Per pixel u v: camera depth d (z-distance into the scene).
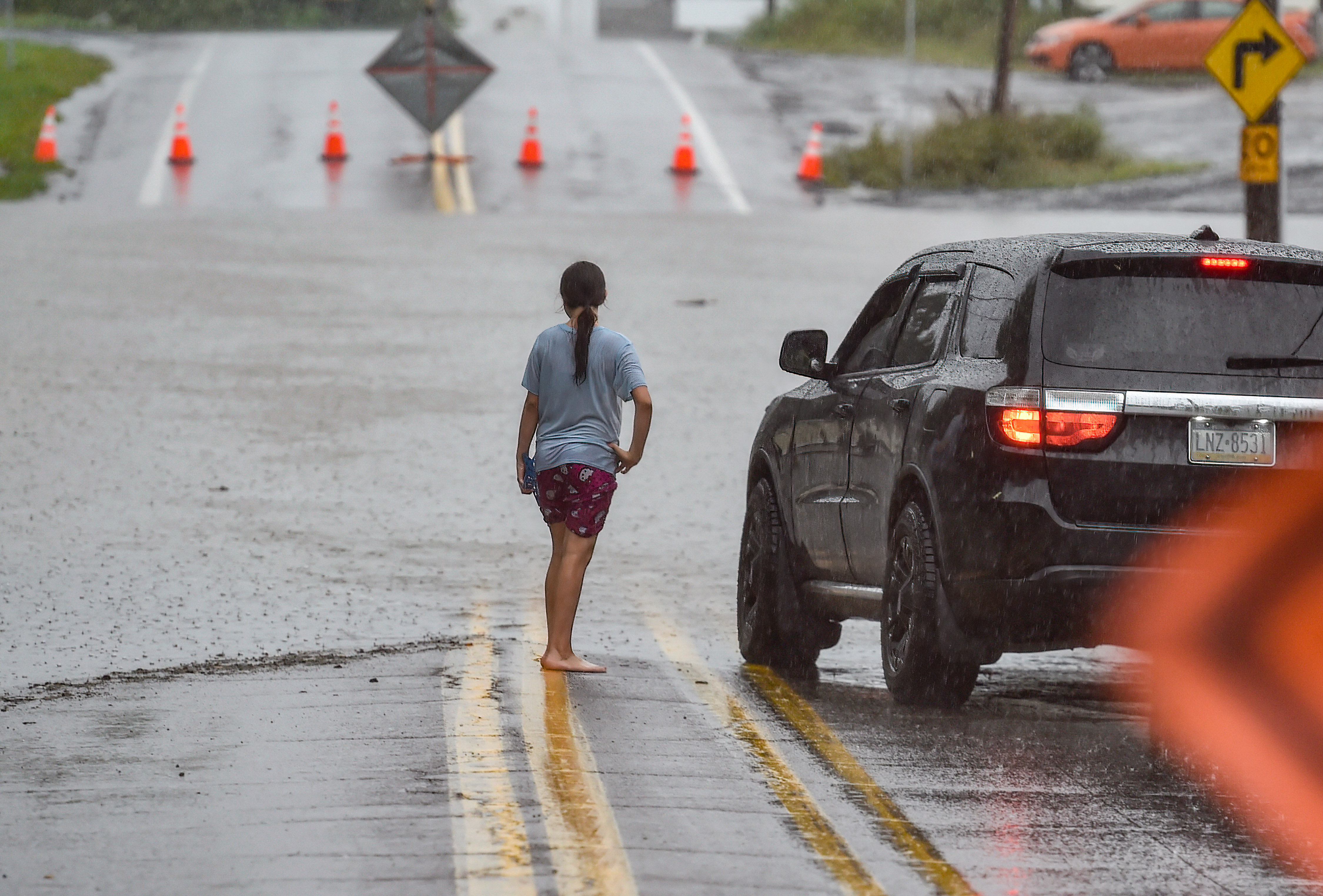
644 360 62.72
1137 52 145.88
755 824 20.36
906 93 137.88
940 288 28.70
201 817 20.27
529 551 40.00
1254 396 24.67
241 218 92.00
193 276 75.75
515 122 121.31
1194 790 22.27
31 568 36.03
